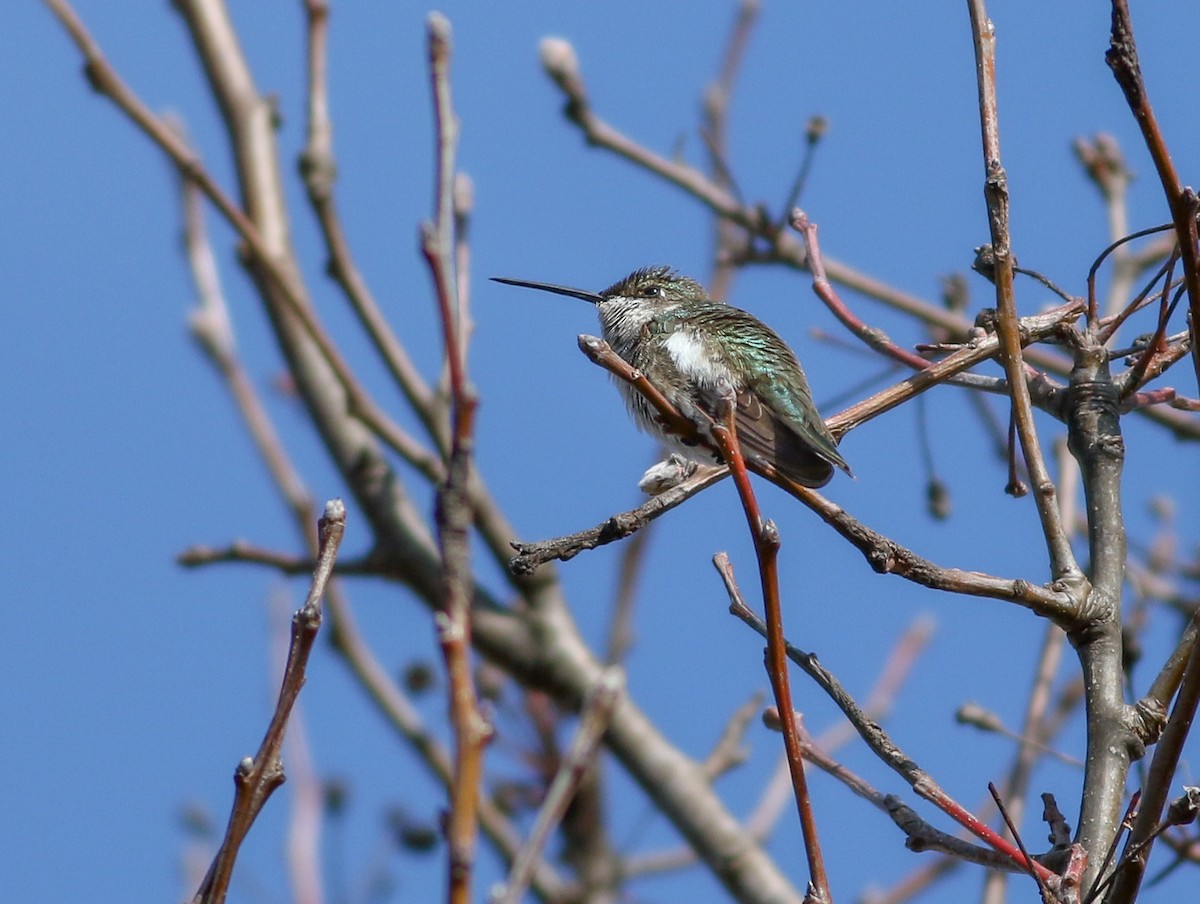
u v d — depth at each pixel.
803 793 5.86
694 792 11.62
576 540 8.10
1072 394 9.14
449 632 4.52
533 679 11.98
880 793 7.49
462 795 4.41
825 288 10.52
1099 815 7.37
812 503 7.71
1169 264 8.97
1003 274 8.29
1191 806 6.41
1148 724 7.68
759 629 7.85
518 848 11.33
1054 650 11.73
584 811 11.71
